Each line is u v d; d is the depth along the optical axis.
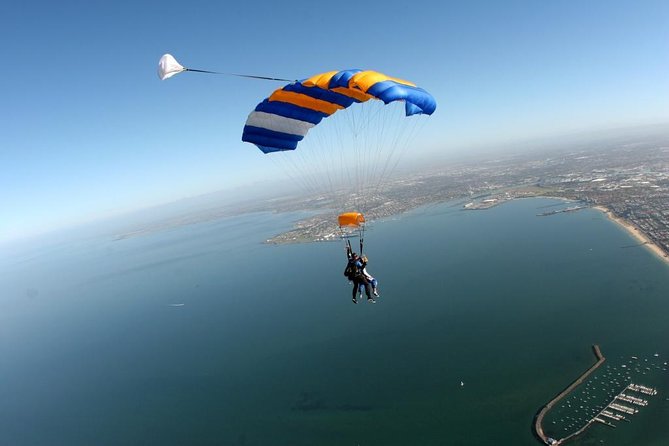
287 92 14.12
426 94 13.03
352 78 12.16
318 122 15.46
